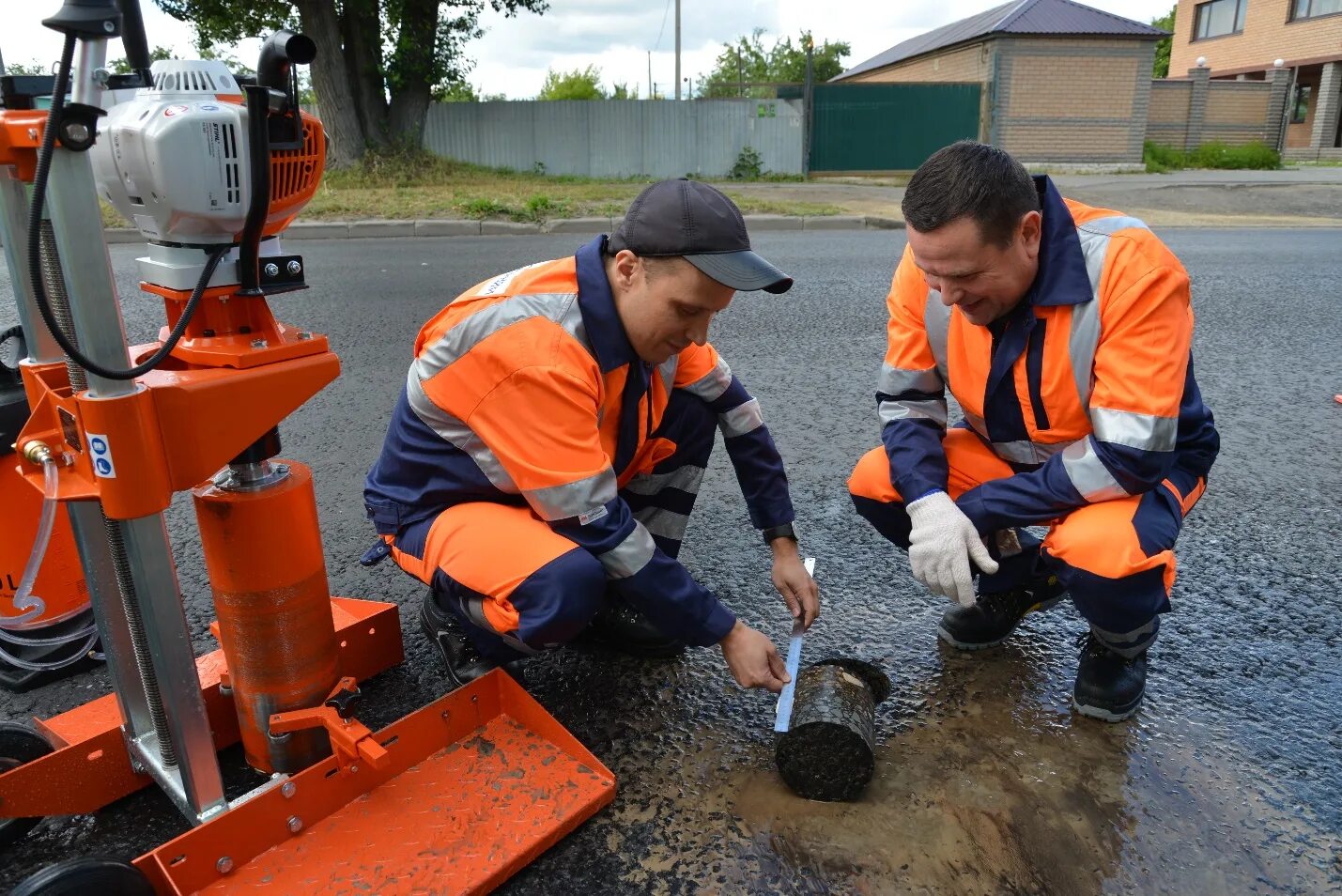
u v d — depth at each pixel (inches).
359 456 140.0
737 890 62.4
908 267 83.1
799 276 293.0
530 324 65.6
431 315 229.3
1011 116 757.3
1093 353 72.2
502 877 60.9
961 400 82.4
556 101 685.9
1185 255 339.3
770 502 84.4
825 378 182.9
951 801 70.5
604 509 66.6
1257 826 68.3
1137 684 79.4
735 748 77.1
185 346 57.5
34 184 47.6
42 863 64.5
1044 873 63.8
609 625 89.4
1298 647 92.4
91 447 50.4
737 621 70.9
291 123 54.2
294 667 65.1
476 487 72.9
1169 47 1491.1
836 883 62.9
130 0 53.0
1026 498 75.0
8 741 64.2
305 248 351.3
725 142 698.8
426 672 88.0
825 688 70.4
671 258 62.1
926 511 77.5
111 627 63.2
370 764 60.9
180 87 52.2
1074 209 75.5
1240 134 896.3
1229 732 79.3
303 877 59.1
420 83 622.8
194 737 57.4
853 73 1167.0
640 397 72.7
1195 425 80.3
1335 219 466.9
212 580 63.1
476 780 67.7
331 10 567.8
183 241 54.4
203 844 57.6
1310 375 186.9
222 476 62.6
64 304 53.5
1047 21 747.4
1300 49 1016.9
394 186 527.8
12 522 80.7
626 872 63.9
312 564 64.5
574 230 401.7
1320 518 121.7
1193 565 109.0
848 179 696.4
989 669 88.7
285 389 56.8
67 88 45.2
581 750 69.4
